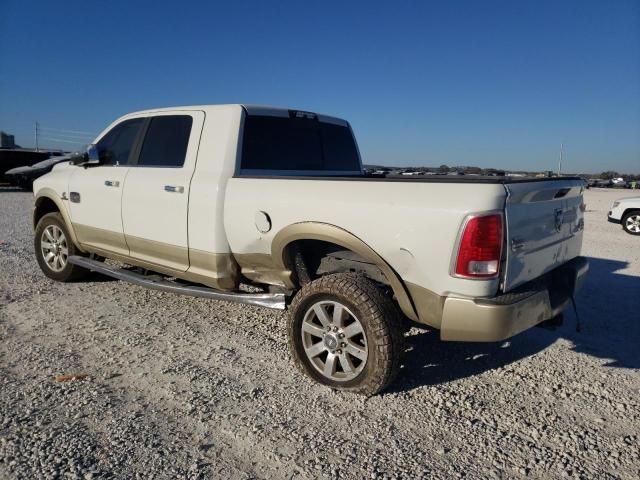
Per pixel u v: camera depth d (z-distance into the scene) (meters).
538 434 3.04
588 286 6.53
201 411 3.19
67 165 6.00
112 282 6.18
